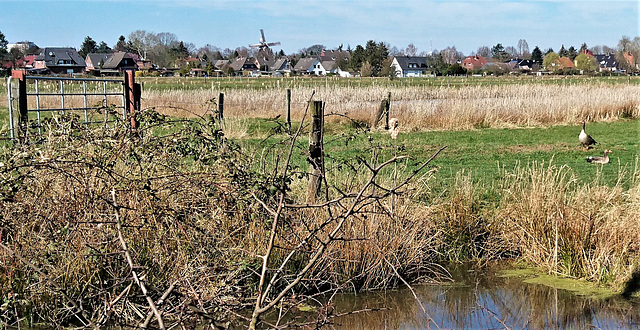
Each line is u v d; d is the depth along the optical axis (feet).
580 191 28.48
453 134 69.87
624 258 24.61
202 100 90.22
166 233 19.36
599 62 418.92
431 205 28.25
